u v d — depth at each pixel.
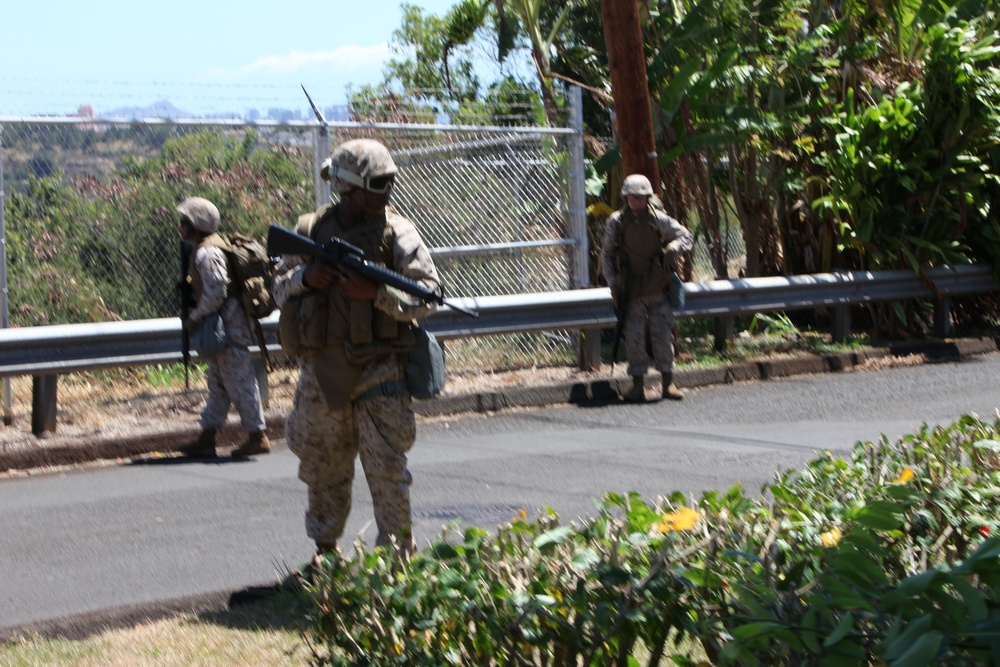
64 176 13.37
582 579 3.79
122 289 13.71
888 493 4.40
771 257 21.12
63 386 14.34
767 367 16.83
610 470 10.79
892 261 19.39
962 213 19.09
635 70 16.66
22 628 6.40
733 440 12.20
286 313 6.61
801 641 3.29
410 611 3.96
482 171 16.06
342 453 6.80
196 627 6.27
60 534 9.00
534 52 20.64
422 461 11.44
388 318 6.54
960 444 7.06
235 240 11.91
